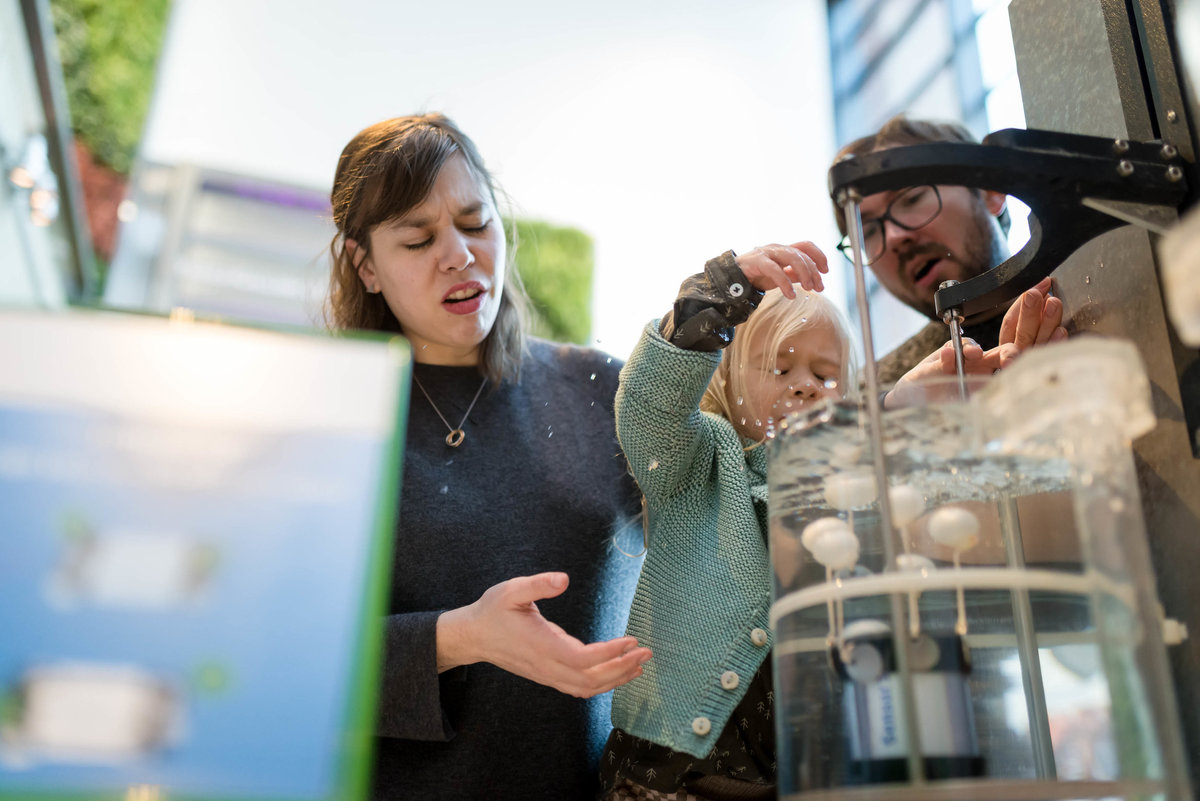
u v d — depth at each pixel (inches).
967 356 36.5
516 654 32.6
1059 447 23.5
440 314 42.9
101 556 16.9
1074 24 35.1
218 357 18.8
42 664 16.1
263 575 17.3
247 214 176.2
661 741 35.0
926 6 124.3
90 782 15.5
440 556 40.6
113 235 168.2
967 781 21.9
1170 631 27.2
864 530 26.1
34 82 85.2
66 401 17.8
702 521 39.0
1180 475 29.0
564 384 47.9
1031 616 26.5
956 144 27.1
